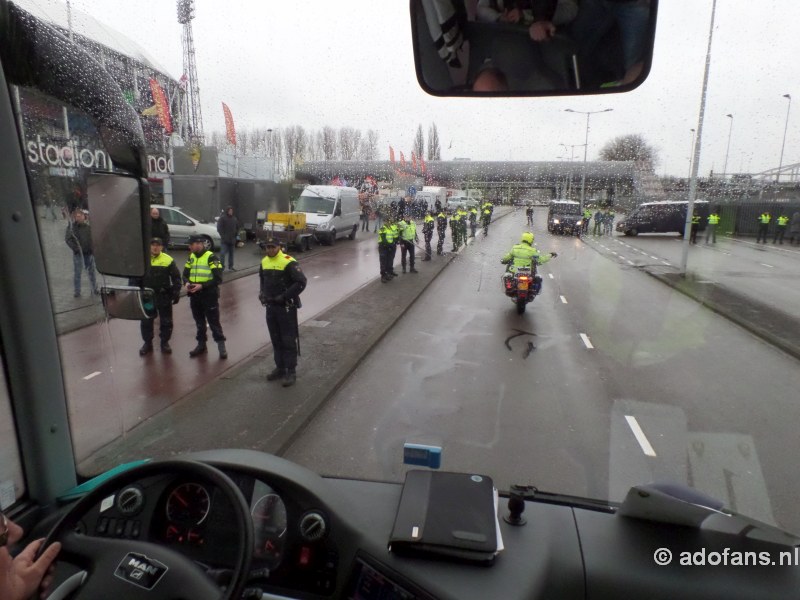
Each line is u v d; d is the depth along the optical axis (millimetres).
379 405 5082
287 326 5762
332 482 2086
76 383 2854
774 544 1802
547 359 6707
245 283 13398
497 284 13086
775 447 3443
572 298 10688
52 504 2189
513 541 1829
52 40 1941
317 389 5492
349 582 1699
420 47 1443
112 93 2158
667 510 1854
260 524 1773
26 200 2055
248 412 4719
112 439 3287
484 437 4117
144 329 6957
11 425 2104
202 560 1711
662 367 5699
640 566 1720
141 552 1501
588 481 3195
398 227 14516
